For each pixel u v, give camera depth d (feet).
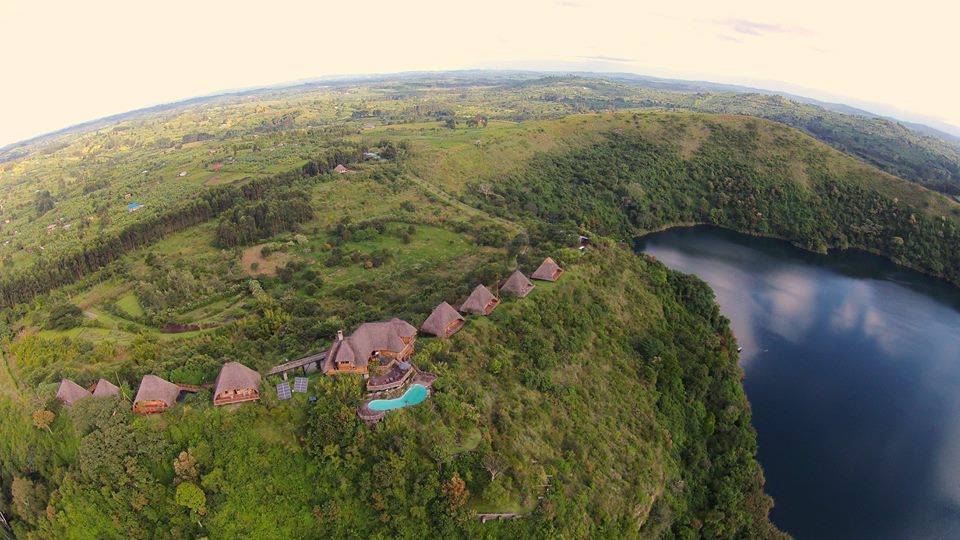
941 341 466.29
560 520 223.71
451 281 406.21
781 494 309.63
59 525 222.69
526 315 322.34
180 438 223.10
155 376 242.17
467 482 220.23
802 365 423.23
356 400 231.50
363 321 332.19
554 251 412.57
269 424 226.58
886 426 363.35
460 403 241.96
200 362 276.21
